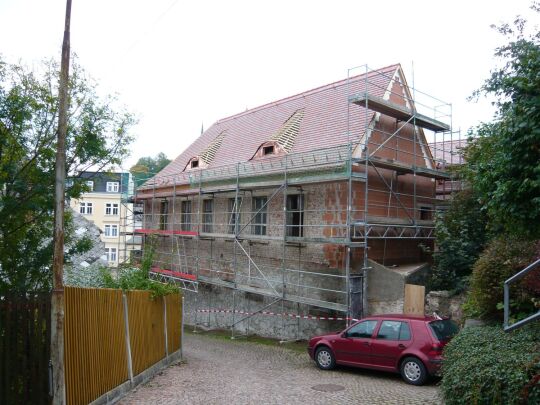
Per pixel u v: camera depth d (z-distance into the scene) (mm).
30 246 9742
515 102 7445
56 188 7145
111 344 9078
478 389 5559
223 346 17000
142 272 13500
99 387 8453
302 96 23453
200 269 23250
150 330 11492
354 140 17188
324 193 17328
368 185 17344
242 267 20766
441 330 10609
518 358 5680
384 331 11141
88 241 11125
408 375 10383
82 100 10086
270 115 24453
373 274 16125
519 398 5102
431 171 18469
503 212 8016
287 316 18375
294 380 10867
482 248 15664
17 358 7086
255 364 13273
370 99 15844
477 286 9250
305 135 19922
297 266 18062
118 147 10750
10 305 7129
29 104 9266
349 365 11633
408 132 19578
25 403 7059
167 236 26594
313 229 17609
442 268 15945
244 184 19312
